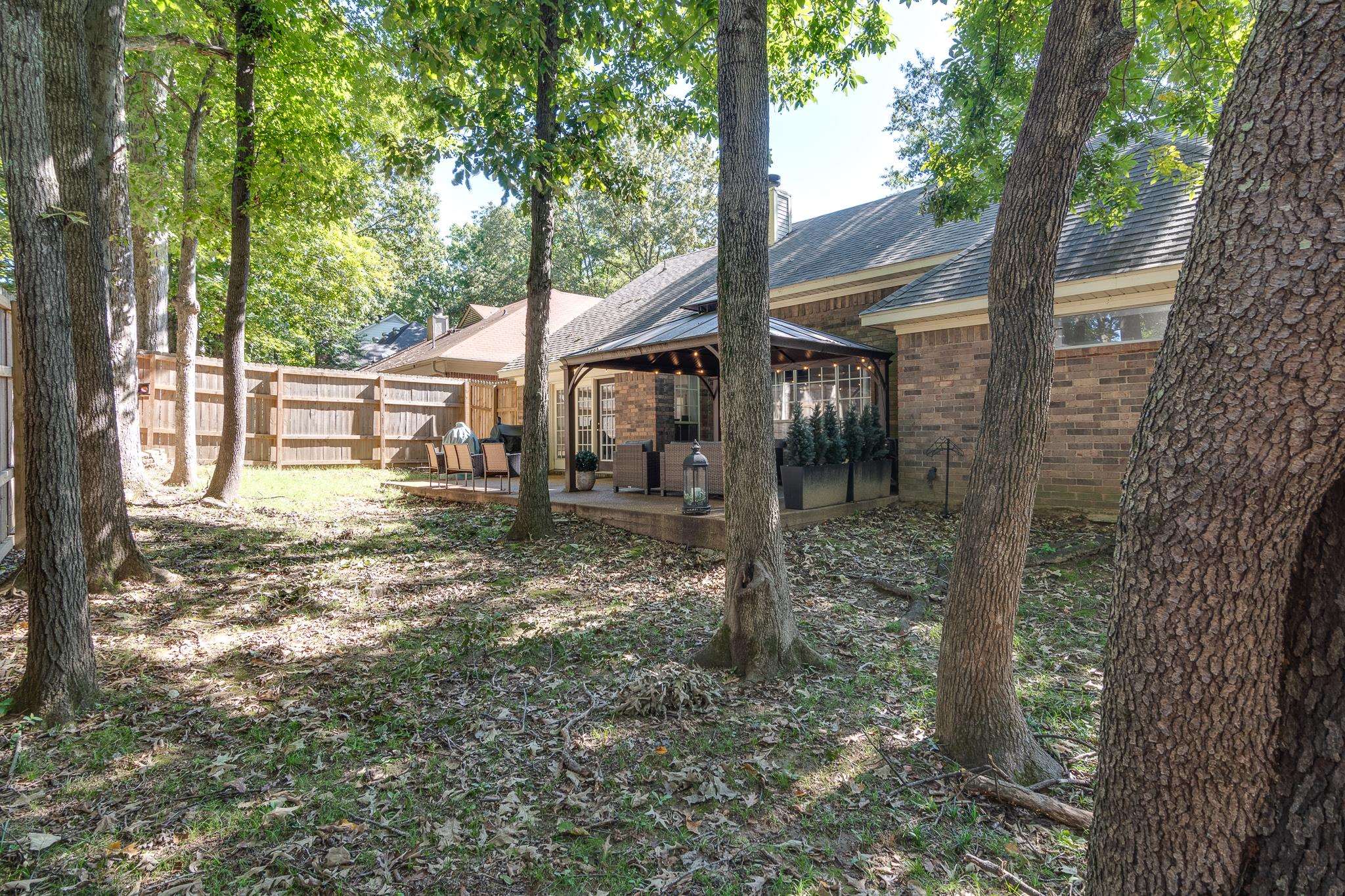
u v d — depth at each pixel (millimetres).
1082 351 7770
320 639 4875
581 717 3715
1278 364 1105
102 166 6344
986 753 3180
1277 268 1106
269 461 14398
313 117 10219
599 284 35906
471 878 2471
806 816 2852
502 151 6984
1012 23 6504
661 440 13406
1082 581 6043
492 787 3039
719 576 6516
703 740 3459
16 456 6402
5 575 5648
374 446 15992
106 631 4680
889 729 3564
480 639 4887
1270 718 1228
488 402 17891
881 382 9969
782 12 7371
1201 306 1223
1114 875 1434
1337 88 1065
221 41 9734
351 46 9867
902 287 10055
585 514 8914
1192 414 1230
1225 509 1199
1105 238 8008
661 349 8742
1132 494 1363
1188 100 6090
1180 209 7766
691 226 31391
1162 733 1327
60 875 2428
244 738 3441
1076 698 3953
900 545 7348
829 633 5004
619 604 5738
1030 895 2387
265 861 2539
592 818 2816
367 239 18734
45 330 3514
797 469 8070
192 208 9711
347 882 2436
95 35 6266
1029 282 3064
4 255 15594
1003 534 3170
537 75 7250
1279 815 1232
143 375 12406
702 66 7715
